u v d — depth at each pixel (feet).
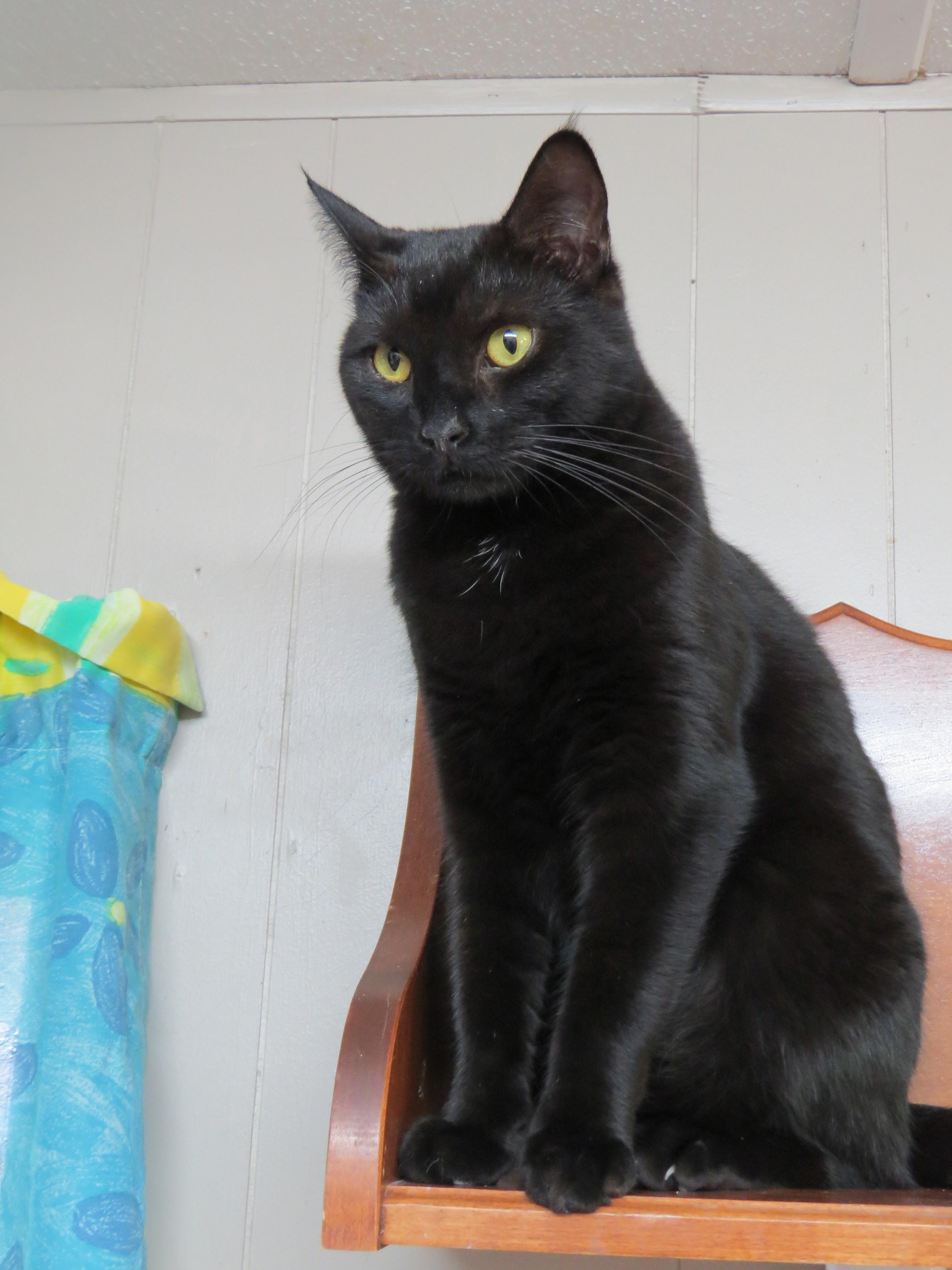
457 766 3.16
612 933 2.71
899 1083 2.95
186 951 4.09
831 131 4.66
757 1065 2.98
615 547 2.97
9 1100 3.32
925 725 3.83
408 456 3.12
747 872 3.16
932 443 4.34
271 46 4.71
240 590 4.44
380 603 4.37
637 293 4.55
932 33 4.43
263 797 4.22
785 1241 2.11
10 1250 3.19
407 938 2.89
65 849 3.54
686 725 2.86
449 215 4.76
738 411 4.42
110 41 4.72
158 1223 3.87
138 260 4.83
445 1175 2.40
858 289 4.50
